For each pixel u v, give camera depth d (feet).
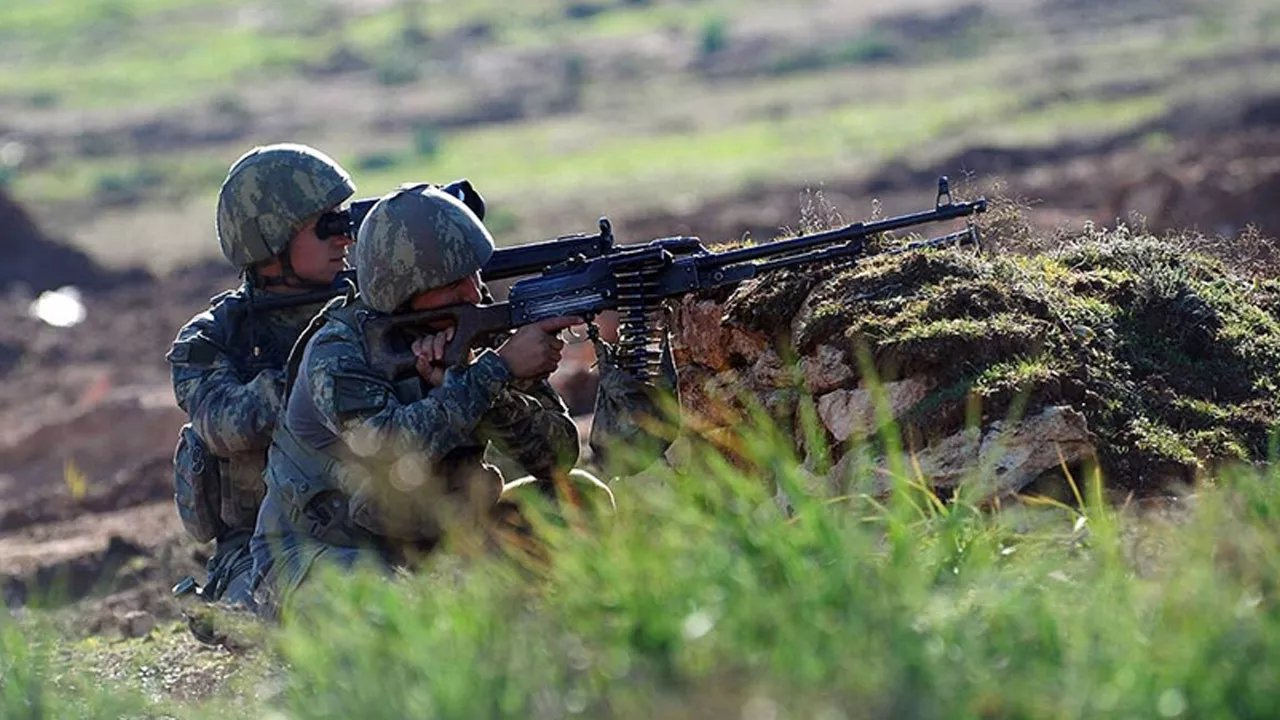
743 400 71.36
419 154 510.99
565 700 41.91
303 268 72.54
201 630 67.46
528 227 344.49
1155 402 66.33
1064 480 62.80
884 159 362.33
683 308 74.33
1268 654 40.40
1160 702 39.34
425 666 43.16
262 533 65.67
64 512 144.97
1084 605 45.03
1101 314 68.95
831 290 69.26
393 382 62.75
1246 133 296.92
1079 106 416.46
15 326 292.40
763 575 45.73
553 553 53.21
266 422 69.41
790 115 509.35
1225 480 54.24
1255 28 563.48
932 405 64.64
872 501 52.80
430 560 61.98
